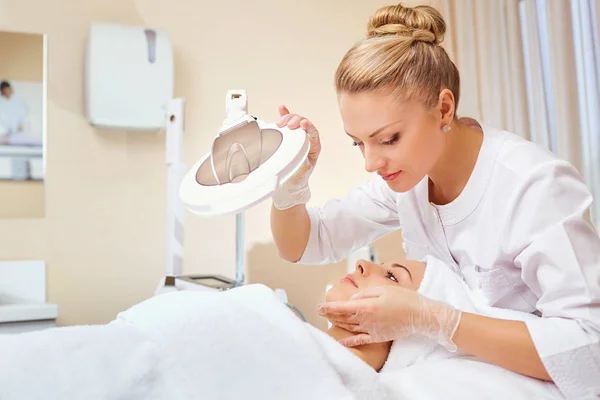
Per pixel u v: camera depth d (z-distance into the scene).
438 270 1.29
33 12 2.08
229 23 2.33
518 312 1.18
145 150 2.20
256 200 0.90
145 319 0.93
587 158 1.95
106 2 2.17
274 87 2.39
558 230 1.04
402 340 1.19
